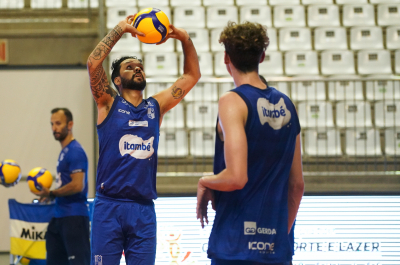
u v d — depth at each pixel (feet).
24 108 51.57
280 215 16.69
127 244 22.36
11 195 50.55
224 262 16.33
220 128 16.97
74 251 34.58
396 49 55.77
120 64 23.44
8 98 51.62
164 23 22.41
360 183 43.24
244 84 17.01
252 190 16.42
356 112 49.70
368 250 36.86
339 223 36.94
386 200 37.22
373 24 58.18
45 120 51.52
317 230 36.81
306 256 36.60
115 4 58.59
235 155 15.44
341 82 52.54
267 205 16.49
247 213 16.29
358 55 53.88
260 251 16.16
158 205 36.96
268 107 16.71
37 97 51.70
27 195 50.72
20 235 36.70
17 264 36.70
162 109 24.03
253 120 16.30
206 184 16.16
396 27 56.24
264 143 16.49
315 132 47.44
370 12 58.44
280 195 16.75
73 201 35.19
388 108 49.29
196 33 55.31
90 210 36.78
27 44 56.24
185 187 43.09
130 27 21.94
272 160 16.67
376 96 51.96
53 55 56.13
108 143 22.06
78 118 51.62
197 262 36.68
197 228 36.91
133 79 22.77
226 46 17.42
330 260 36.63
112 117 22.18
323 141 47.52
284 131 17.01
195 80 24.80
